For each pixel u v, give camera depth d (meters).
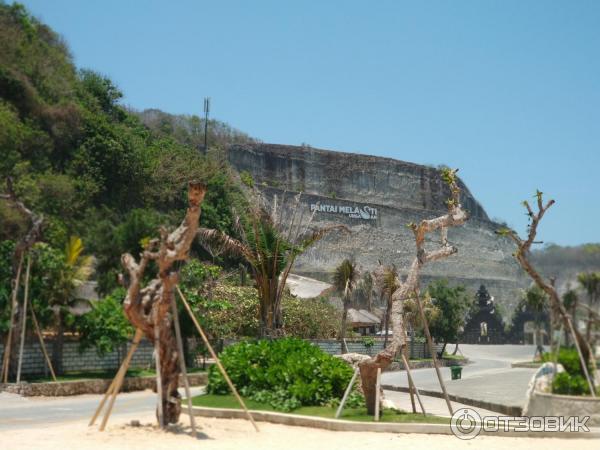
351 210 105.38
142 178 57.62
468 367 46.81
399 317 15.51
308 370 18.16
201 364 32.38
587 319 16.19
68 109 55.25
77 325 26.09
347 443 13.00
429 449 12.33
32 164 50.50
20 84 52.88
